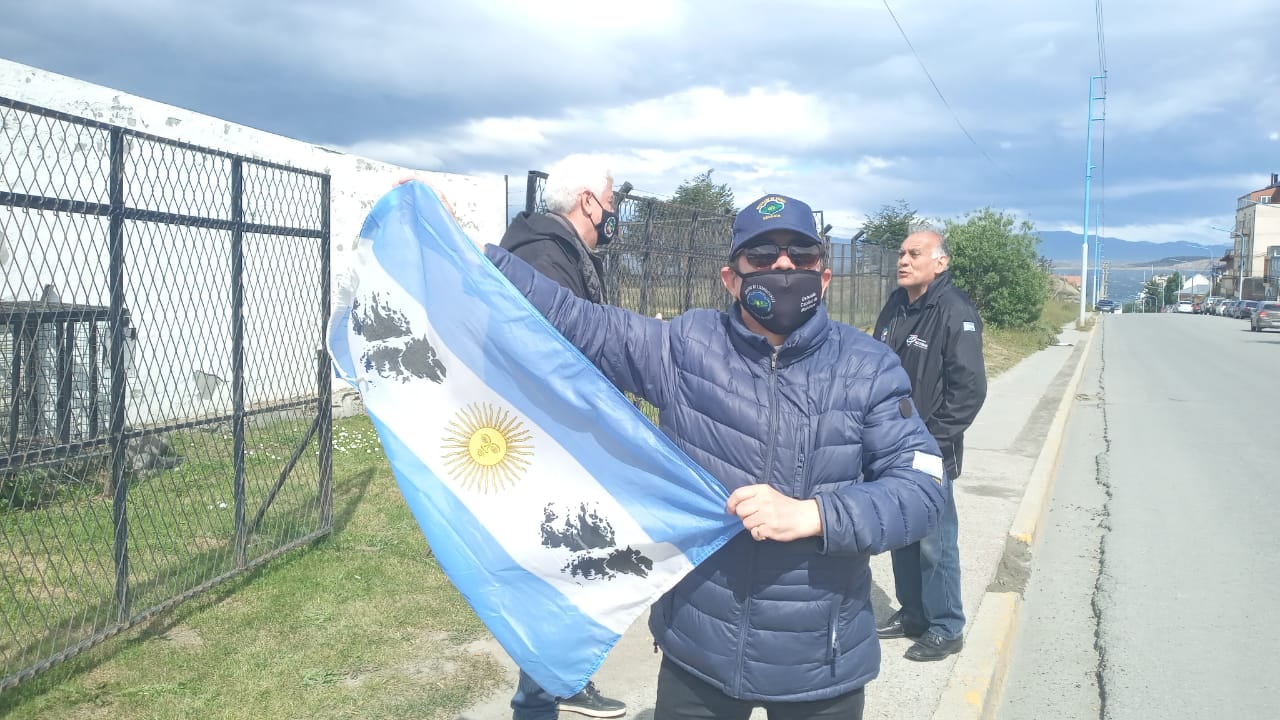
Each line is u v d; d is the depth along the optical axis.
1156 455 9.87
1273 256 83.31
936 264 4.06
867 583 2.15
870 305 20.92
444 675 3.75
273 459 7.04
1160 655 4.60
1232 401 14.57
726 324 2.22
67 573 4.61
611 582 2.18
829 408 2.07
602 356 2.31
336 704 3.48
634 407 2.16
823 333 2.11
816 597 2.04
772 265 2.06
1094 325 43.53
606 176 3.31
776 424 2.07
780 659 2.05
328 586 4.63
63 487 4.88
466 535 2.26
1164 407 13.82
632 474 2.18
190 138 8.27
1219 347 28.61
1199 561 6.08
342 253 9.97
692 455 2.17
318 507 5.84
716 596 2.09
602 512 2.20
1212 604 5.28
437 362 2.31
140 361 7.66
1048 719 3.96
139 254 7.69
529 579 2.24
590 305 2.35
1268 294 82.25
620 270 6.59
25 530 4.86
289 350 8.61
